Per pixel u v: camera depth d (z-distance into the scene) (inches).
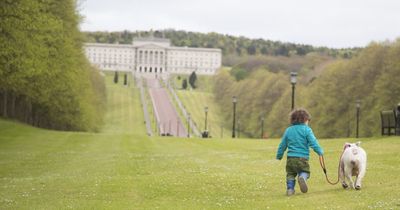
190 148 2014.0
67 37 3216.0
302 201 703.7
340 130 4980.3
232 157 1561.3
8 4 1950.1
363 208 634.8
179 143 2321.6
